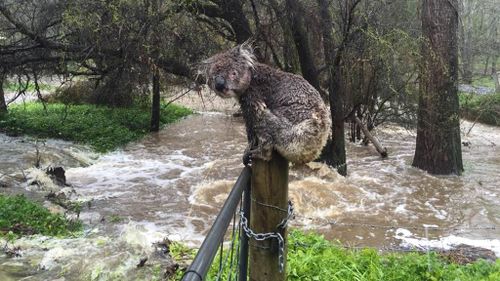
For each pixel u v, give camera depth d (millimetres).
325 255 5938
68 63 15891
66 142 17391
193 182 13617
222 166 15406
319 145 3434
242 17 13648
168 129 21578
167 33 12938
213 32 15055
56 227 8812
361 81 16484
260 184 3430
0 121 18969
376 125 19000
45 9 13789
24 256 7000
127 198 12000
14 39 15562
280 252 3471
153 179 13836
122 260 6816
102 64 15406
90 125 19609
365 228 10352
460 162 15297
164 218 10664
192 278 1842
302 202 11664
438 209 11797
